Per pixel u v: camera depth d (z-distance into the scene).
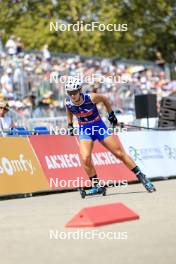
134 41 68.81
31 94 38.41
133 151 26.88
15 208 18.83
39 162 23.50
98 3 62.72
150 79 50.16
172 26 70.44
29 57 41.78
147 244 11.82
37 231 13.91
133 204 18.20
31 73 39.72
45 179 23.44
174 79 63.22
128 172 26.38
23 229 14.33
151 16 68.62
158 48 77.88
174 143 29.47
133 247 11.61
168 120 33.69
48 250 11.70
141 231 13.25
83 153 21.17
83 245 12.09
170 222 14.28
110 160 25.84
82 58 52.12
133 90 42.56
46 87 40.03
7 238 13.20
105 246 11.86
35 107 37.00
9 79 37.03
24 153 23.08
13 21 65.38
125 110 42.03
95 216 14.25
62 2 63.34
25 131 23.95
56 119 35.88
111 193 22.36
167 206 17.30
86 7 62.28
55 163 24.06
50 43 62.75
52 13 63.88
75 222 14.21
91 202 19.52
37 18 64.62
